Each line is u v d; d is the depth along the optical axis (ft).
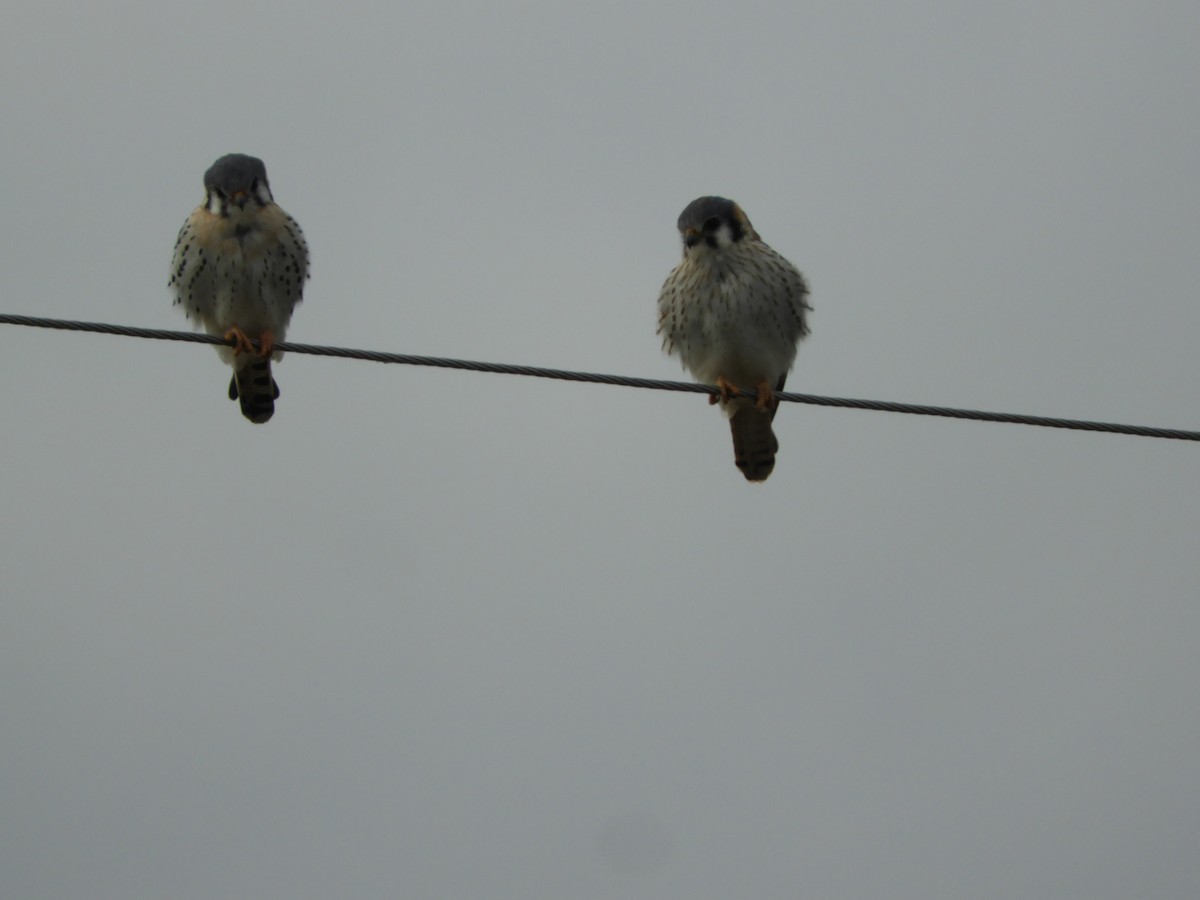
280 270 45.55
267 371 46.24
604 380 36.68
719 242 45.39
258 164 45.91
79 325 35.37
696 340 45.98
